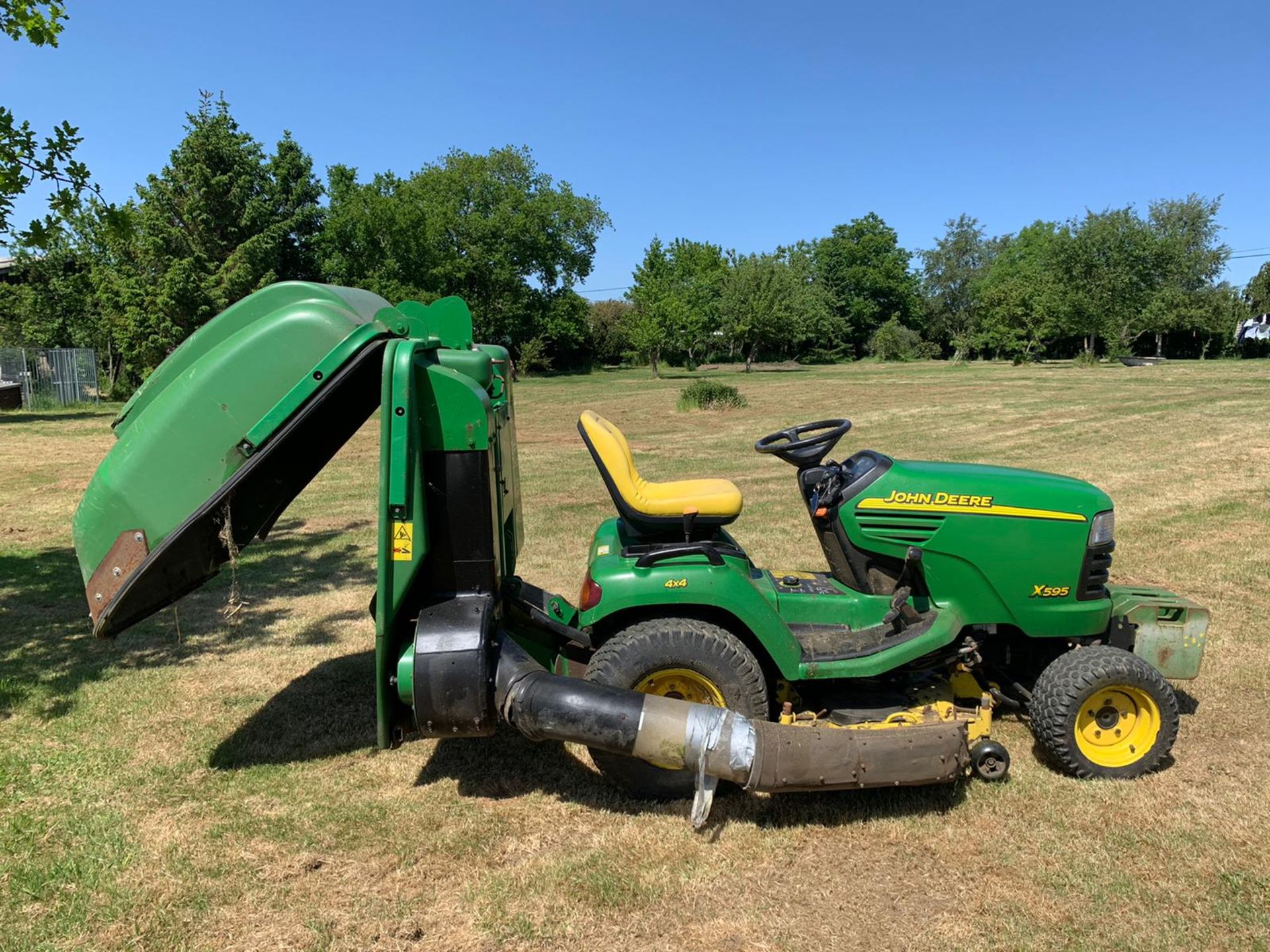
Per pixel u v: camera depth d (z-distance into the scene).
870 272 67.25
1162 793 3.59
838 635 3.82
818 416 19.86
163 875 3.14
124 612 3.36
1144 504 9.16
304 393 3.26
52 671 5.18
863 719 3.71
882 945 2.74
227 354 3.28
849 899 2.97
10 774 3.89
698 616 3.71
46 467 13.90
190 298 28.16
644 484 3.90
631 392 32.06
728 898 2.99
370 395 3.84
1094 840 3.27
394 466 3.21
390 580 3.27
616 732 3.23
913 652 3.56
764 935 2.80
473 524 3.46
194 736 4.30
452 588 3.51
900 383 30.73
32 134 5.46
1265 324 48.22
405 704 3.46
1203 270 49.84
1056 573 3.79
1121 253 42.06
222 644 5.67
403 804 3.64
